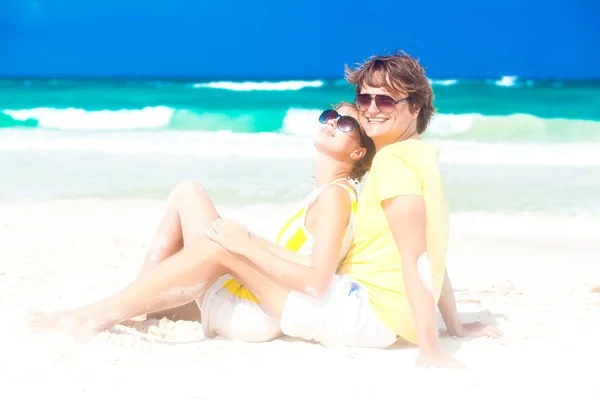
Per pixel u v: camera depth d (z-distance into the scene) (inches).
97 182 402.9
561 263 249.4
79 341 137.6
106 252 254.2
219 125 762.8
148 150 530.6
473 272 235.6
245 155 510.6
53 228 296.5
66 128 745.0
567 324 166.7
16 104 907.4
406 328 137.5
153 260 153.5
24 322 149.8
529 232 301.7
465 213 335.3
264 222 311.4
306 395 116.3
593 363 134.3
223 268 139.6
